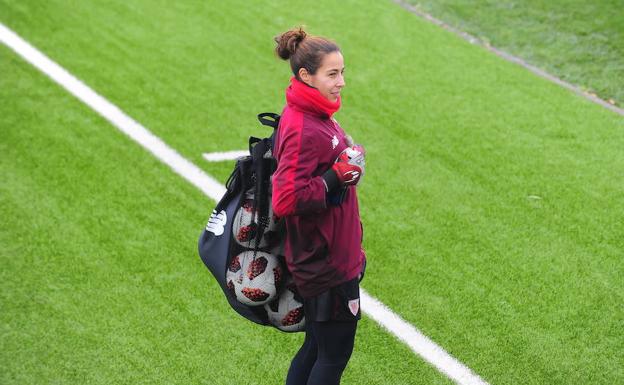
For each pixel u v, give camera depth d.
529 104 28.17
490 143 25.20
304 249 11.80
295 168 11.18
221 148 23.92
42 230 19.31
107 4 33.97
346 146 11.88
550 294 18.05
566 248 19.88
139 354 15.55
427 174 23.16
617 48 33.34
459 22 35.53
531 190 22.55
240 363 15.48
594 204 21.98
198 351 15.74
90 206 20.48
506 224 20.83
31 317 16.36
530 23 35.44
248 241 12.21
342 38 32.75
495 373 15.52
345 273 11.97
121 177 21.95
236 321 16.66
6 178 21.41
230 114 26.03
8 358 15.23
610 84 30.55
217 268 12.48
